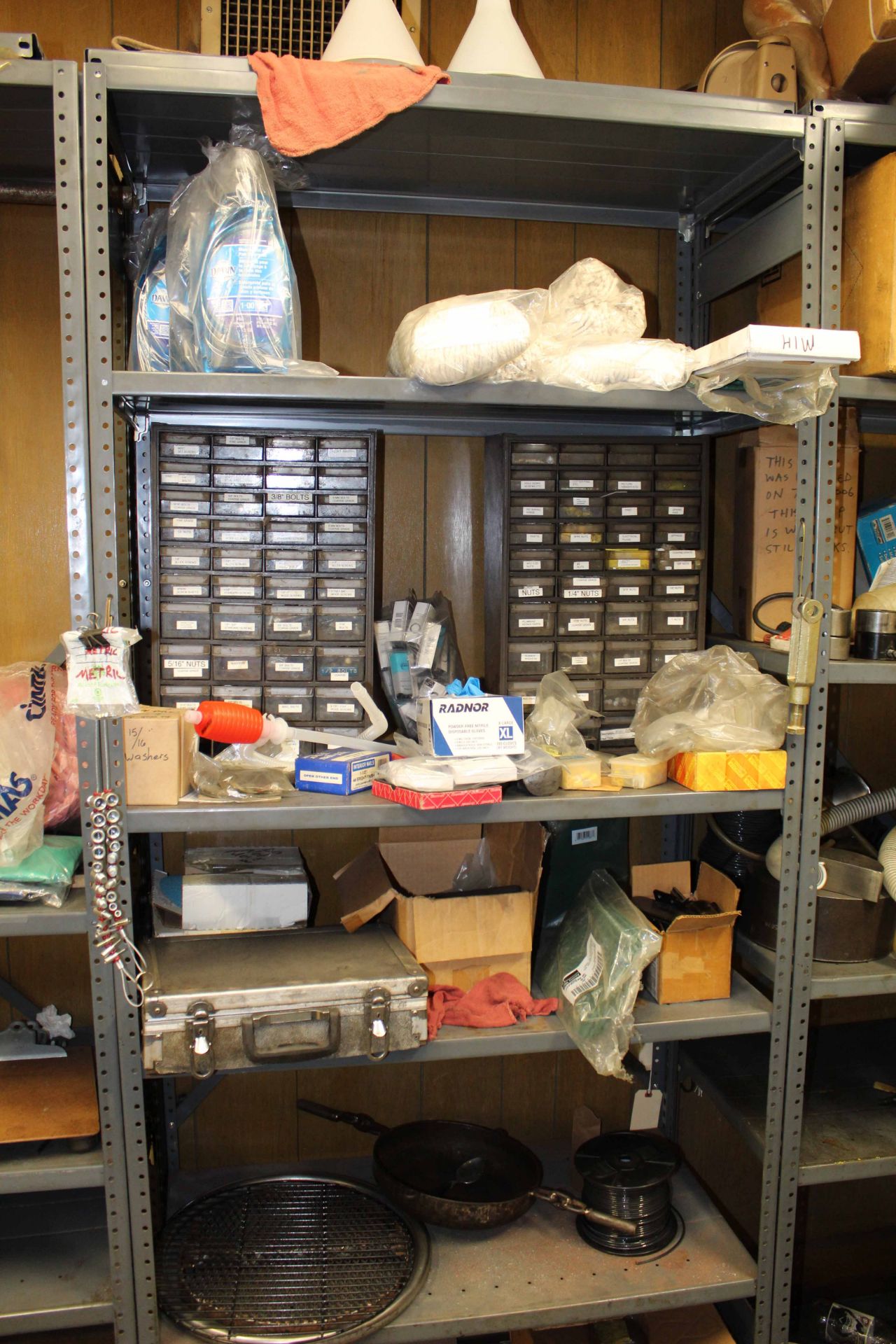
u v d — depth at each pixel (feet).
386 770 4.80
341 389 4.58
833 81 5.30
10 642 5.96
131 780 4.60
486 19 5.16
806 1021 5.40
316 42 5.28
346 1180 6.00
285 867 5.42
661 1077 6.96
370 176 5.72
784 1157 5.44
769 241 5.42
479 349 4.48
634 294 5.06
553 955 5.66
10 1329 4.76
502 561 5.68
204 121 4.91
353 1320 4.82
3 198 5.54
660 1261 5.47
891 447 6.91
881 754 7.07
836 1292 7.05
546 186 5.91
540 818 4.86
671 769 5.38
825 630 5.16
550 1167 6.43
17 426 5.85
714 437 6.45
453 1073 6.71
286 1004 4.61
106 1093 4.70
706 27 6.39
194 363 4.78
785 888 5.31
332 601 5.43
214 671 5.41
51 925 4.59
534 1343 5.76
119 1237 4.78
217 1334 4.72
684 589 5.88
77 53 5.73
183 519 5.30
